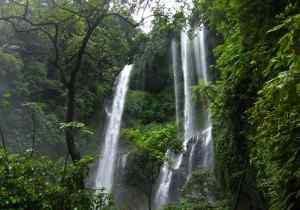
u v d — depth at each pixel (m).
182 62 24.16
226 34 8.73
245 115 8.18
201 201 10.36
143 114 24.17
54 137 18.22
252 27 6.05
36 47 16.73
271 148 4.13
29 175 6.10
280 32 5.38
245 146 8.45
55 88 20.27
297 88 2.88
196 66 22.92
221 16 8.62
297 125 3.66
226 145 9.72
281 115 3.86
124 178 19.97
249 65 6.80
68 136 8.16
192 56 23.34
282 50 3.15
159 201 18.34
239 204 9.29
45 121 17.88
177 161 18.84
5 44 16.06
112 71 15.00
